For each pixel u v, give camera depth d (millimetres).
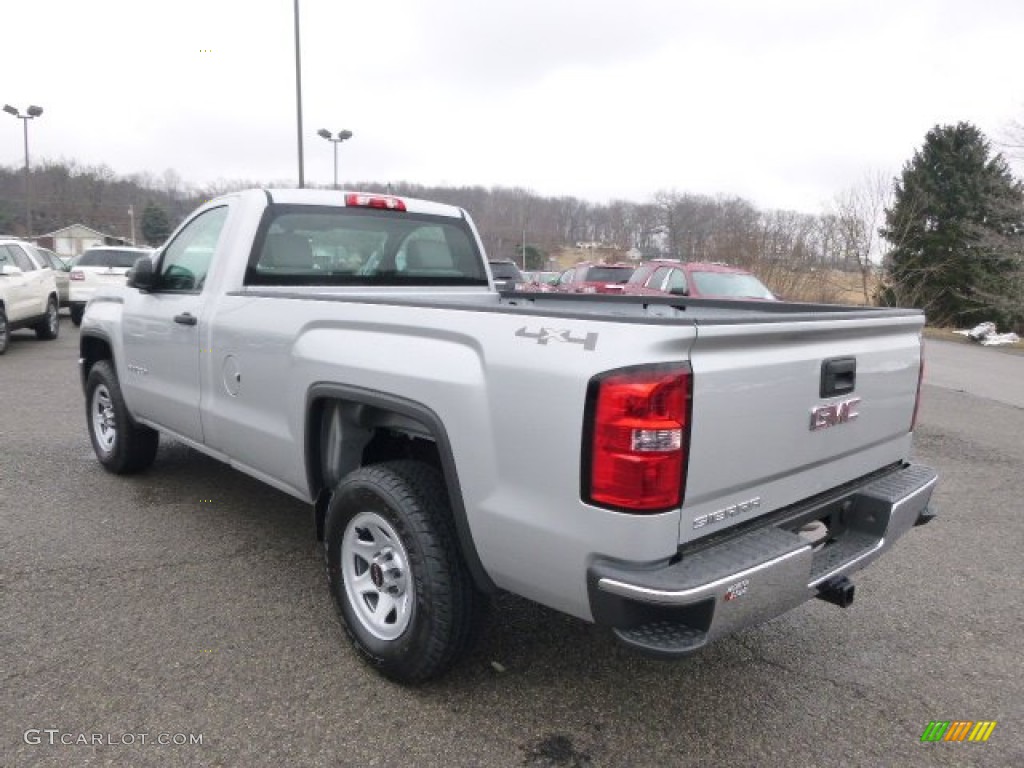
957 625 3689
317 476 3379
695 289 12344
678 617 2250
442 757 2549
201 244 4316
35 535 4289
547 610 3645
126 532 4379
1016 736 2812
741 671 3186
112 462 5324
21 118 32938
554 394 2301
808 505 2832
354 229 4410
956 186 29641
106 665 3002
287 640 3248
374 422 3125
